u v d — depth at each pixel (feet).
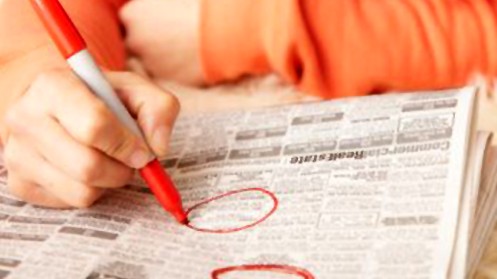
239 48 2.62
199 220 1.79
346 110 2.00
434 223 1.65
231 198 1.84
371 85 2.59
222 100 2.64
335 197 1.77
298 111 2.05
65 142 1.82
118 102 1.81
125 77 1.93
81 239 1.76
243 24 2.60
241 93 2.66
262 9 2.58
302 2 2.55
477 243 1.71
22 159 1.88
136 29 2.68
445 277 1.55
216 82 2.67
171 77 2.69
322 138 1.94
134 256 1.71
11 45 2.24
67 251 1.72
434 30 2.52
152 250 1.72
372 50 2.56
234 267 1.66
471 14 2.49
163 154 1.83
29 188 1.89
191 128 2.08
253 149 1.97
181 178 1.93
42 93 1.85
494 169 1.81
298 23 2.56
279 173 1.88
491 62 2.50
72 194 1.84
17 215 1.87
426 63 2.53
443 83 2.55
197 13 2.63
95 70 1.82
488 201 1.77
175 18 2.66
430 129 1.86
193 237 1.75
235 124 2.06
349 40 2.56
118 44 2.60
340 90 2.61
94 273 1.66
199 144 2.02
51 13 1.80
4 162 2.06
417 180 1.75
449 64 2.52
